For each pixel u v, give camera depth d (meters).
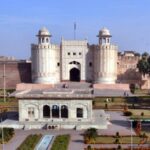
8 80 153.25
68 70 151.00
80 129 76.31
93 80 150.12
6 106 105.44
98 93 132.50
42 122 78.50
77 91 88.44
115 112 98.88
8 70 153.25
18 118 82.94
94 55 148.88
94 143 63.22
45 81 144.62
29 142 63.28
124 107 103.38
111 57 146.00
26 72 153.12
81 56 150.50
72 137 68.75
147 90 146.75
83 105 78.94
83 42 150.38
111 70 146.38
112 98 118.94
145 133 70.94
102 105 106.75
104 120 81.50
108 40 146.38
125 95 128.38
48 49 145.00
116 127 77.75
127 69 157.12
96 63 147.25
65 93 80.88
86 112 78.94
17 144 63.16
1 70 153.12
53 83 145.88
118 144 62.62
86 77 151.12
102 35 145.38
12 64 153.50
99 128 76.12
